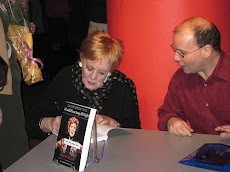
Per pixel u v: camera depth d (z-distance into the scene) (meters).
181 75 1.95
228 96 1.83
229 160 1.32
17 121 2.53
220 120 1.89
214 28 1.76
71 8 5.34
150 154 1.42
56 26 5.83
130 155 1.42
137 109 2.00
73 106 1.37
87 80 1.81
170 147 1.49
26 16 2.44
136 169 1.30
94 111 1.31
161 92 2.26
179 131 1.61
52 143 1.57
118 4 2.22
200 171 1.27
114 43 1.68
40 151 1.48
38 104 1.97
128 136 1.62
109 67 1.71
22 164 1.37
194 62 1.76
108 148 1.49
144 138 1.60
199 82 1.88
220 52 1.83
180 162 1.34
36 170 1.32
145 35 2.18
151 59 2.21
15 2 2.34
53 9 6.14
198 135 1.62
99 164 1.34
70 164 1.32
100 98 1.91
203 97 1.88
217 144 1.47
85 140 1.29
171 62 2.19
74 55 5.70
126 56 2.26
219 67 1.81
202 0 2.08
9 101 2.47
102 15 3.47
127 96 1.96
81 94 1.91
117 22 2.25
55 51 5.72
